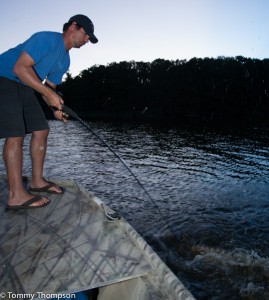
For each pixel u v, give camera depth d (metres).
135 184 9.39
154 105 76.12
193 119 64.25
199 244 5.23
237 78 67.69
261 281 4.16
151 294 1.56
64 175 10.65
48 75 2.88
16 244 2.08
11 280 1.68
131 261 1.87
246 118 65.19
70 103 89.31
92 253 1.97
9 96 2.50
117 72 81.06
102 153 16.22
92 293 2.19
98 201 2.80
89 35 2.69
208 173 11.37
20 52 2.58
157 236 5.52
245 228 5.98
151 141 23.38
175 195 8.24
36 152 3.00
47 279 1.69
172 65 77.19
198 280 4.16
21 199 2.68
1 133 2.49
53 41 2.52
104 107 82.81
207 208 7.16
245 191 8.78
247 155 16.38
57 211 2.67
